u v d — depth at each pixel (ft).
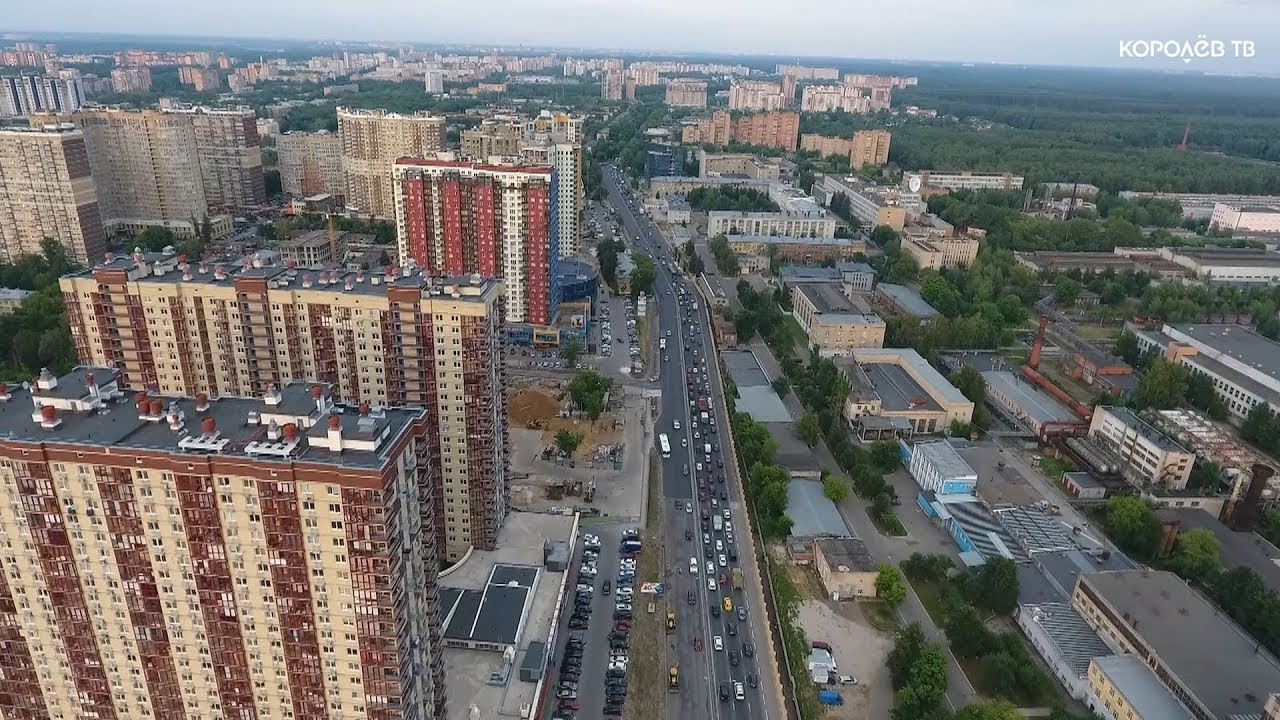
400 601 460.14
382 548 435.12
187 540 449.89
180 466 430.20
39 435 444.14
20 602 477.36
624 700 634.02
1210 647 632.38
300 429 454.81
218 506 439.63
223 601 465.47
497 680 604.49
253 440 444.55
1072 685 647.56
